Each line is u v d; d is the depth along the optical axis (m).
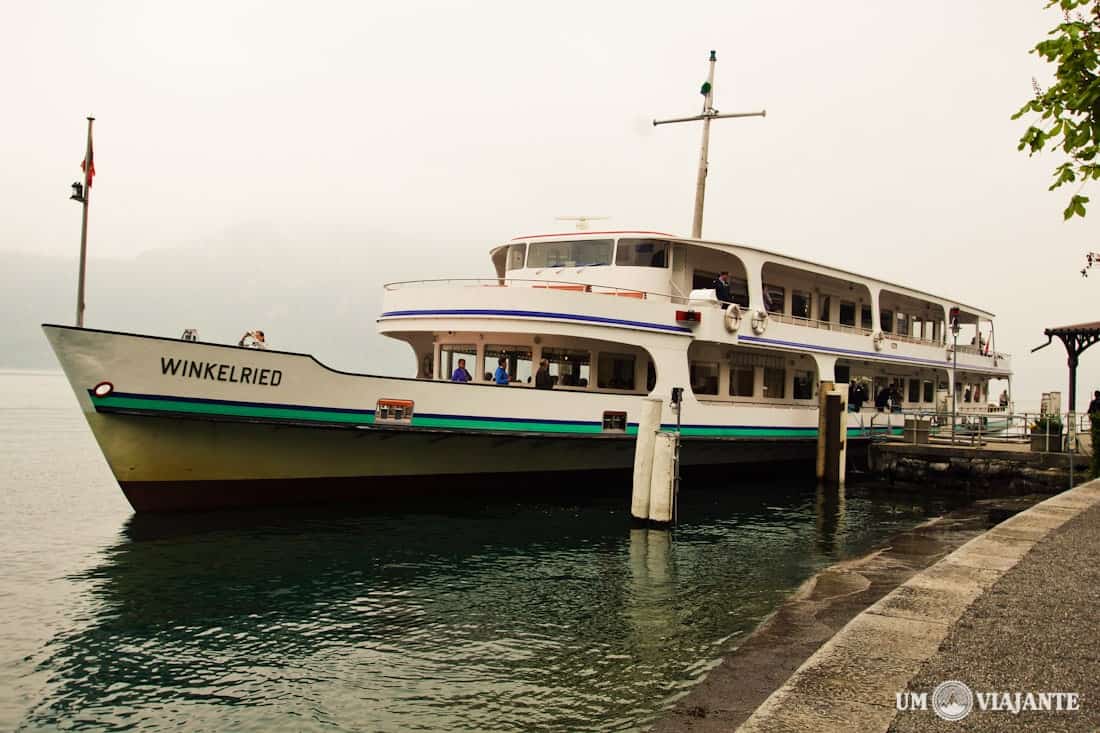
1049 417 24.59
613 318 18.78
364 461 17.03
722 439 21.64
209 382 14.75
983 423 33.03
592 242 21.20
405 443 17.25
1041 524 10.72
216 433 15.20
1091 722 4.55
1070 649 5.75
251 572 12.97
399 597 11.95
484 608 11.53
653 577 13.43
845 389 24.77
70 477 25.36
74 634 10.23
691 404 20.66
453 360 20.97
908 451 25.73
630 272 20.47
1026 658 5.58
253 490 16.09
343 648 9.90
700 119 25.11
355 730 7.80
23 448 34.38
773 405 24.36
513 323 18.41
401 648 9.92
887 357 27.89
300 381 15.55
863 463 28.08
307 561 13.66
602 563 14.29
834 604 11.28
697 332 20.30
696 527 17.88
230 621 10.78
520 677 9.03
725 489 24.08
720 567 14.23
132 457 14.67
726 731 7.25
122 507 19.39
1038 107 6.33
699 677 9.03
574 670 9.23
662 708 8.23
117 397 14.10
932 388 33.66
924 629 6.20
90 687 8.72
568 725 7.85
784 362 24.86
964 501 22.94
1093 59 6.00
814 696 4.97
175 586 12.21
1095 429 18.95
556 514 18.28
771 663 8.89
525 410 17.95
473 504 18.66
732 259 22.47
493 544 15.34
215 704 8.35
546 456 19.27
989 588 7.37
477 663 9.45
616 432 19.27
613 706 8.27
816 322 25.23
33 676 8.96
